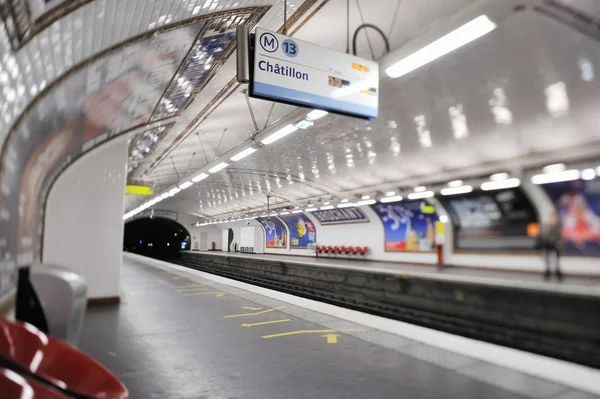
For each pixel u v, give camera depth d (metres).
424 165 16.12
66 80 3.70
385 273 16.20
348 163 16.56
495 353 4.89
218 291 10.20
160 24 4.32
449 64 7.38
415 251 24.25
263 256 38.53
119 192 8.69
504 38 6.38
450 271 19.27
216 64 6.98
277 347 5.18
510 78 7.97
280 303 8.32
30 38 2.51
